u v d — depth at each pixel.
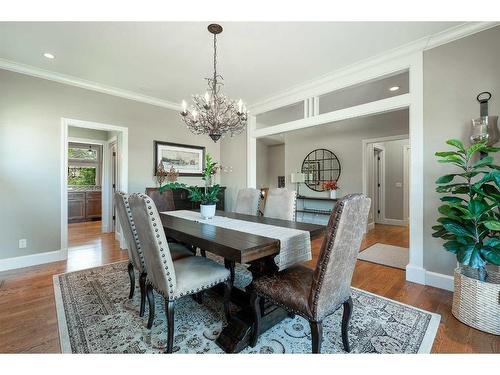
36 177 3.21
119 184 4.14
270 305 1.81
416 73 2.59
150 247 1.54
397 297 2.28
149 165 4.25
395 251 3.76
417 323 1.85
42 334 1.73
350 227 1.31
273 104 4.14
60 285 2.54
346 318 1.54
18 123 3.07
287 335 1.72
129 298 2.26
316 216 5.98
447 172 2.41
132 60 2.89
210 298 2.26
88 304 2.15
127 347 1.59
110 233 5.12
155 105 4.32
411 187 2.62
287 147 6.60
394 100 2.74
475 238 1.86
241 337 1.56
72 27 2.26
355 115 3.09
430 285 2.51
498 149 1.83
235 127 2.58
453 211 1.95
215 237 1.68
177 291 1.56
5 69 2.97
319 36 2.42
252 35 2.40
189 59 2.87
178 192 4.24
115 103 3.87
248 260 1.42
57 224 3.36
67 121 3.42
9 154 3.02
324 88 3.44
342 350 1.56
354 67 3.04
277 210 2.70
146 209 1.46
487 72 2.21
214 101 2.46
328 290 1.33
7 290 2.42
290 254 1.70
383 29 2.31
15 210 3.07
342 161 5.62
